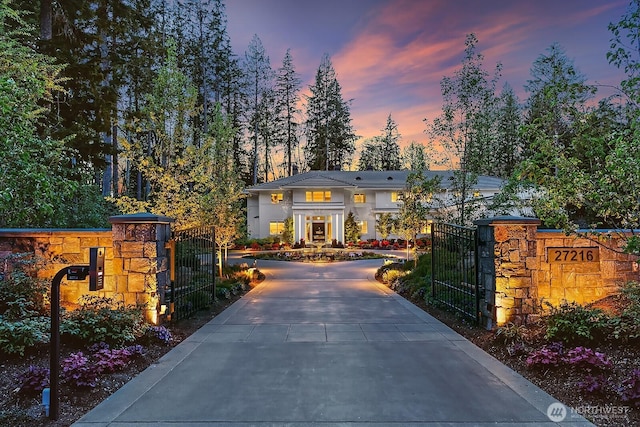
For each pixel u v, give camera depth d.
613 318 4.77
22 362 4.29
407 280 10.70
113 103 14.27
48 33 12.11
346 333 5.91
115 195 19.78
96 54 18.17
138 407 3.29
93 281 3.10
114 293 5.93
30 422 3.03
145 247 5.88
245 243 27.89
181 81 9.41
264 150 46.31
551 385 3.76
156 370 4.25
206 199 10.17
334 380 3.92
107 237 6.14
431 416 3.10
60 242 6.18
